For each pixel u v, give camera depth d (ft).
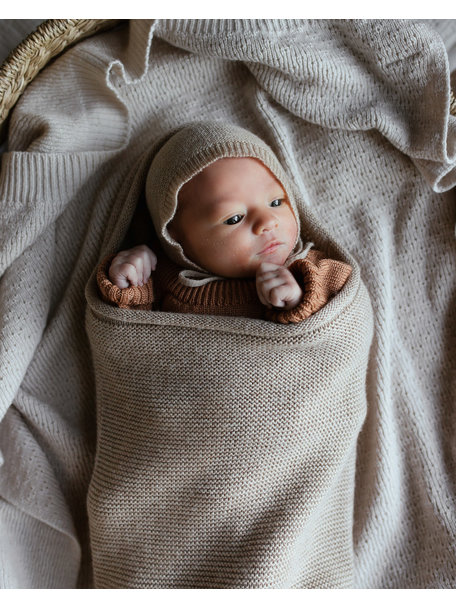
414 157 4.34
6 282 4.28
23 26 4.64
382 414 4.42
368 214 4.58
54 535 4.46
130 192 4.33
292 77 4.38
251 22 4.26
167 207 3.79
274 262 3.87
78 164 4.33
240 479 3.76
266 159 3.80
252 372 3.76
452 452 4.45
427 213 4.57
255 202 3.77
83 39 4.60
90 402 4.60
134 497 3.90
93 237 4.58
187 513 3.85
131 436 3.93
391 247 4.63
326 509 4.08
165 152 3.98
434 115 4.16
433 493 4.38
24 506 4.25
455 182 4.25
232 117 4.69
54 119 4.34
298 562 3.92
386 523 4.39
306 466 3.86
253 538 3.79
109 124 4.53
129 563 3.96
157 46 4.59
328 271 3.89
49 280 4.43
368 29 4.20
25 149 4.49
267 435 3.74
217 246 3.83
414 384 4.54
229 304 3.91
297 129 4.66
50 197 4.29
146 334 3.85
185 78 4.65
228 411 3.75
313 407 3.80
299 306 3.59
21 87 4.44
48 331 4.44
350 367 3.87
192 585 3.85
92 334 4.03
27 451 4.33
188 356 3.82
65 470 4.48
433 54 4.09
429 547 4.35
